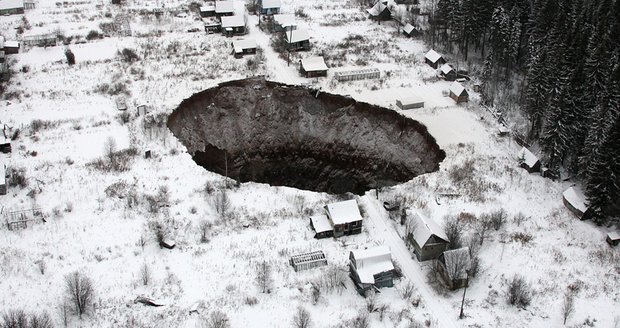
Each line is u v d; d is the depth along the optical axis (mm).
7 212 75000
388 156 101062
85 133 93500
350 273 67938
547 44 102938
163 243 71125
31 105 100750
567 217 79500
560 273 69375
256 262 69500
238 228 75312
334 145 104812
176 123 101062
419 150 98562
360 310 63375
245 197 81688
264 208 79562
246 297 64312
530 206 81375
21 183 80125
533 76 95625
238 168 102062
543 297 65875
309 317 61688
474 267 67625
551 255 72312
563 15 103500
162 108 101875
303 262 68312
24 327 56781
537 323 62594
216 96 108625
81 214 75875
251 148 105250
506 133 98062
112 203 78188
